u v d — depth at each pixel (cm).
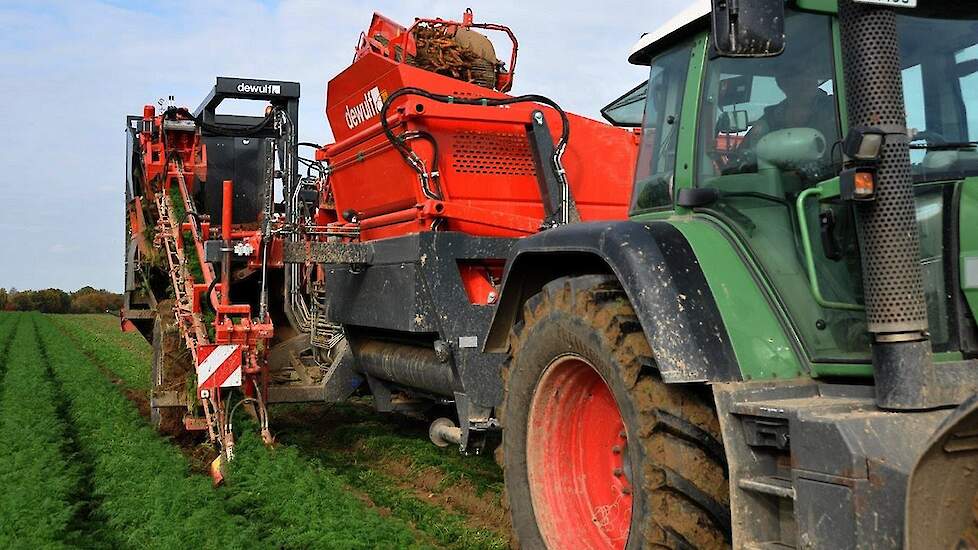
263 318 791
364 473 781
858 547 286
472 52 759
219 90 1026
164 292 1047
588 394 443
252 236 831
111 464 757
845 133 352
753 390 343
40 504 641
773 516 336
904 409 300
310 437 928
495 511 646
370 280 734
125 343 3005
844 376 346
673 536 349
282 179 830
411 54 722
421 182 672
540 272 488
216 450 838
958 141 361
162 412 920
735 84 406
